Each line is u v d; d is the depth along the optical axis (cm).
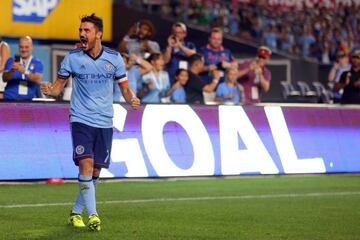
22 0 5884
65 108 4316
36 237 2725
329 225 3084
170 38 5650
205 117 4597
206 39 7531
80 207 2952
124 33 7062
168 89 5372
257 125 4712
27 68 4678
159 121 4491
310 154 4828
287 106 4819
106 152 2920
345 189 4256
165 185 4306
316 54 10006
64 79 2862
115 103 4397
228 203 3669
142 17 7200
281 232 2909
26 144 4191
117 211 3366
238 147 4647
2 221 3062
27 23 5916
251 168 4662
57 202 3591
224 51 5766
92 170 2866
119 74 2908
